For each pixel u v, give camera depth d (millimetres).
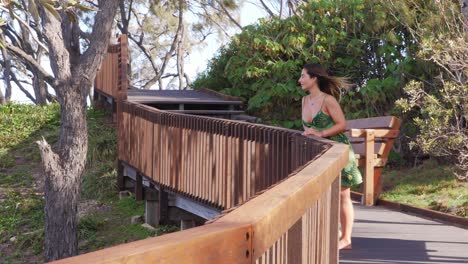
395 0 14570
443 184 11344
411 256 6551
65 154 10328
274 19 17812
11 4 6688
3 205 14562
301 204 2529
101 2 10219
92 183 14734
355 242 7211
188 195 9797
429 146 10828
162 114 11133
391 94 14859
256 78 17406
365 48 16172
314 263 3318
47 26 10086
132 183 14305
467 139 10812
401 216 9133
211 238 1463
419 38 14422
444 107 11531
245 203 2020
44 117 19469
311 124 6227
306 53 16422
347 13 16422
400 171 13445
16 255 12461
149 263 1216
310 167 3277
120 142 14125
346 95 15500
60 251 10250
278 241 2387
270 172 6828
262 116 16969
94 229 12750
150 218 12516
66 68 10203
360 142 10516
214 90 18953
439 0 12984
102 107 19875
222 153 8422
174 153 10484
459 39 10977
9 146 18031
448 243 7250
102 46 10281
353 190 12109
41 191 15344
